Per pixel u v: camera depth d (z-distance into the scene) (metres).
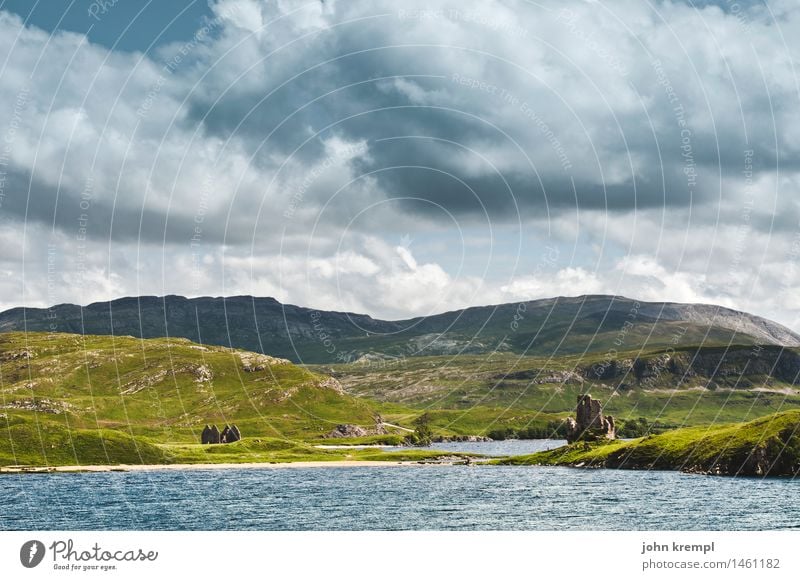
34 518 98.75
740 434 141.00
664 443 155.38
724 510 96.88
